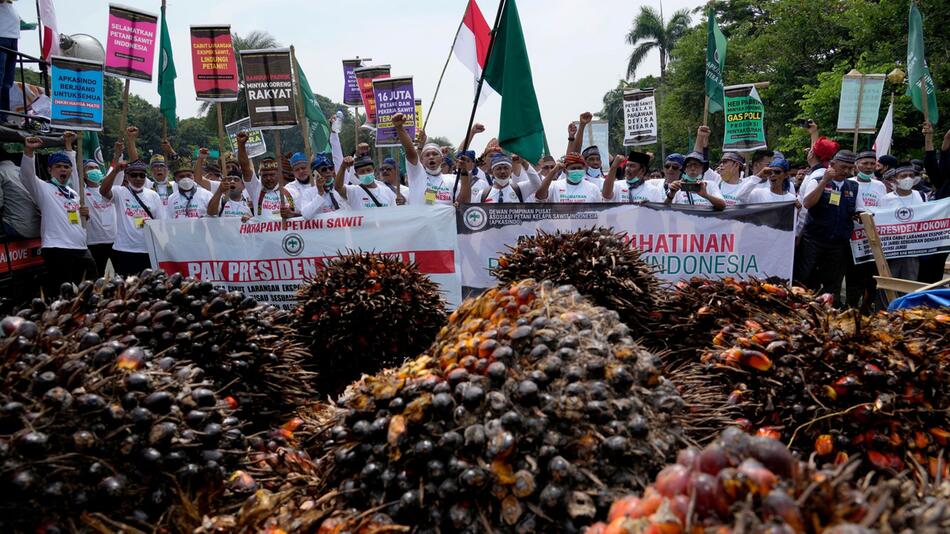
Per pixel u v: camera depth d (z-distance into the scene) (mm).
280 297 6430
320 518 2361
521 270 4578
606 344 2469
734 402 3084
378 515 2318
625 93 9859
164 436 2330
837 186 7762
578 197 7637
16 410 2111
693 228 6062
